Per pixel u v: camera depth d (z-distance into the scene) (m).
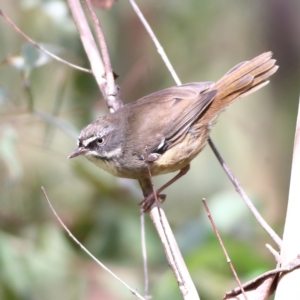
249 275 9.28
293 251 5.91
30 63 9.23
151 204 7.99
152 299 9.07
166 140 8.79
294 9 14.98
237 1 14.41
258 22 14.83
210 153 14.44
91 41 8.60
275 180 14.76
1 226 10.88
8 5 11.77
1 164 11.42
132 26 13.02
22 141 11.12
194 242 10.08
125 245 10.88
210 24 13.70
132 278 10.42
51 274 10.25
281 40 15.10
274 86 15.34
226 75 9.12
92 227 11.05
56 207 11.73
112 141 8.76
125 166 8.80
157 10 13.30
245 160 14.70
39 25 11.60
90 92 11.62
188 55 13.65
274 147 14.88
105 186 11.16
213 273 9.45
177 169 9.13
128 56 12.99
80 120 11.54
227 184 14.28
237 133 14.77
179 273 6.36
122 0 12.91
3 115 10.22
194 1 13.45
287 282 5.78
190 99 9.02
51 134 11.84
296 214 6.07
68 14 11.36
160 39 13.38
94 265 10.55
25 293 10.00
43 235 10.48
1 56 11.67
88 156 9.02
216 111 8.97
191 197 14.09
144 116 8.91
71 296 10.32
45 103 11.95
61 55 11.40
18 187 11.66
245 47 14.46
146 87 13.20
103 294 10.67
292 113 15.17
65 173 12.17
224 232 10.19
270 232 6.87
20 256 10.12
